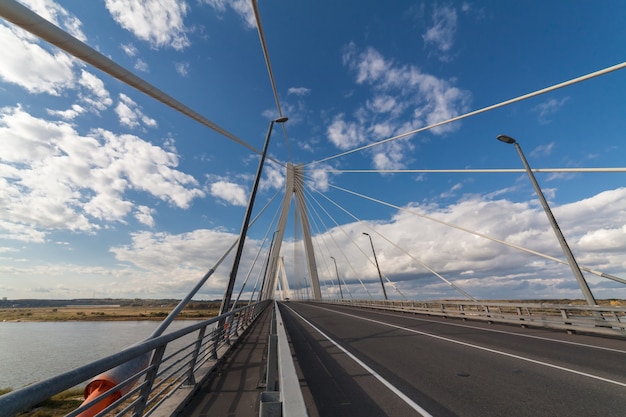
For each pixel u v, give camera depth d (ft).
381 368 24.44
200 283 27.94
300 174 222.28
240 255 42.42
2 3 17.78
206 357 23.81
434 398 17.39
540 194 48.26
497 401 16.72
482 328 48.88
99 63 25.62
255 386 18.66
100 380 15.66
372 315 80.79
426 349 31.96
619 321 36.32
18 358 85.56
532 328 47.93
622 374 21.63
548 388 18.78
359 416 15.01
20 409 4.95
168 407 14.20
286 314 89.61
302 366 25.44
